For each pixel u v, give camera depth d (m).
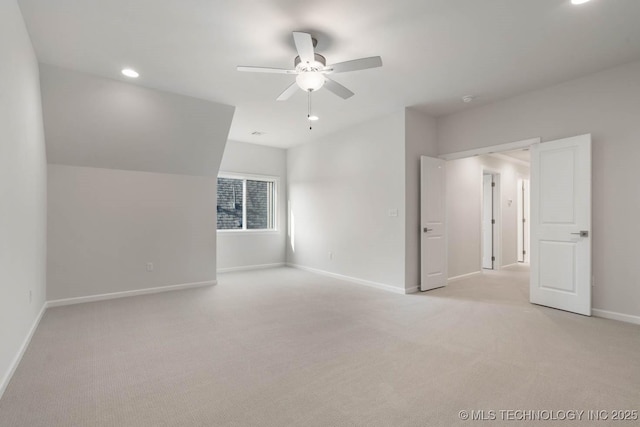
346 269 5.57
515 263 7.34
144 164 4.55
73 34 2.71
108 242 4.34
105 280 4.31
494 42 2.85
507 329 3.09
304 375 2.22
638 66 3.21
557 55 3.09
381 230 4.91
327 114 4.83
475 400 1.91
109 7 2.35
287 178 7.21
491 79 3.63
